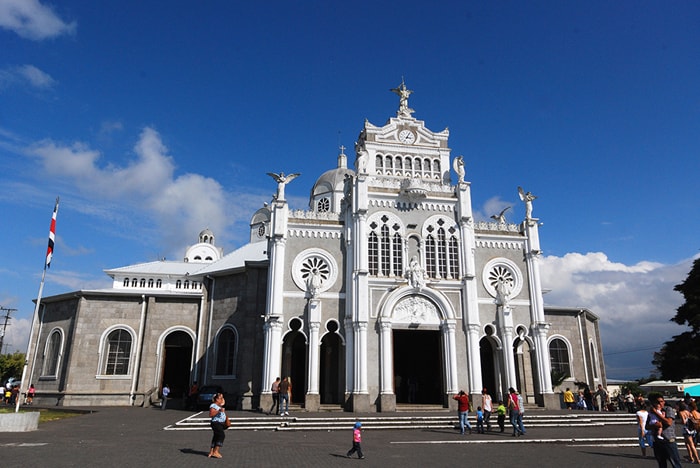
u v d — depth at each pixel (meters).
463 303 40.56
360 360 37.06
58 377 48.38
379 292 39.53
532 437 26.53
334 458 19.34
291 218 41.09
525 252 44.06
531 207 45.03
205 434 26.34
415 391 43.66
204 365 46.31
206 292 48.59
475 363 38.84
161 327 48.91
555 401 40.09
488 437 26.69
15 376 88.12
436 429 30.12
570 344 50.56
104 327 48.78
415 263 40.50
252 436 26.30
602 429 30.31
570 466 18.56
